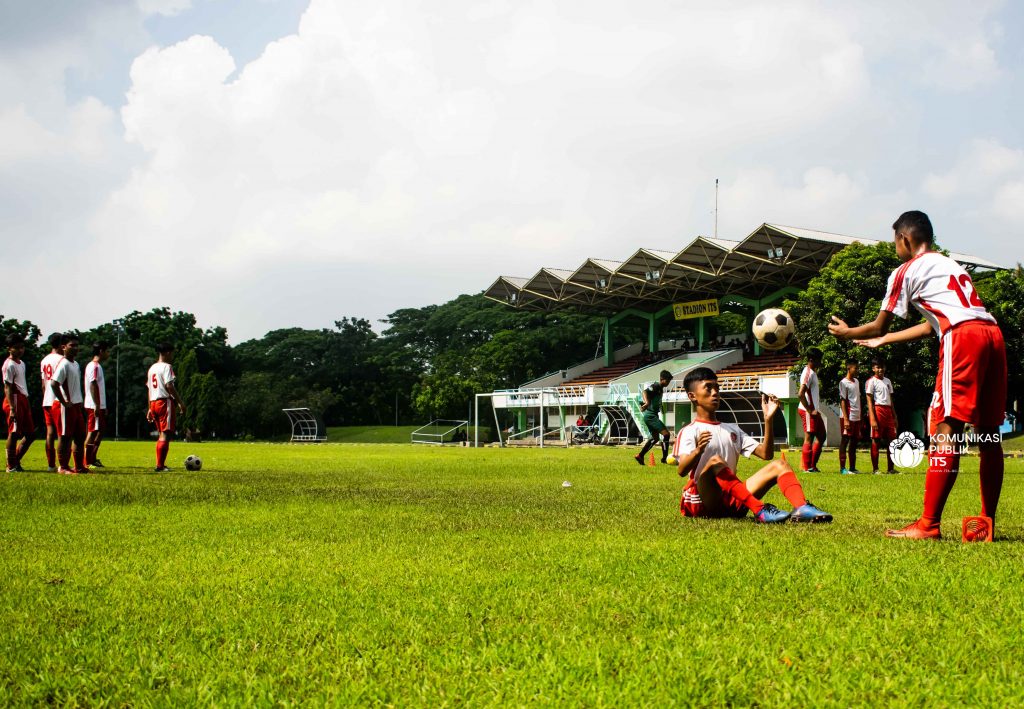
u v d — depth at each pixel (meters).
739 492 5.98
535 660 2.64
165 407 13.22
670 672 2.52
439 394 66.69
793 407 43.00
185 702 2.35
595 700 2.32
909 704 2.29
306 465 16.47
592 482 10.77
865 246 36.62
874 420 13.80
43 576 4.00
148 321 80.56
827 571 3.96
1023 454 28.28
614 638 2.88
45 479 10.66
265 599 3.48
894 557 4.35
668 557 4.38
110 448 31.17
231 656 2.72
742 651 2.71
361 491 8.99
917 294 5.32
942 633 2.92
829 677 2.49
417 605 3.36
